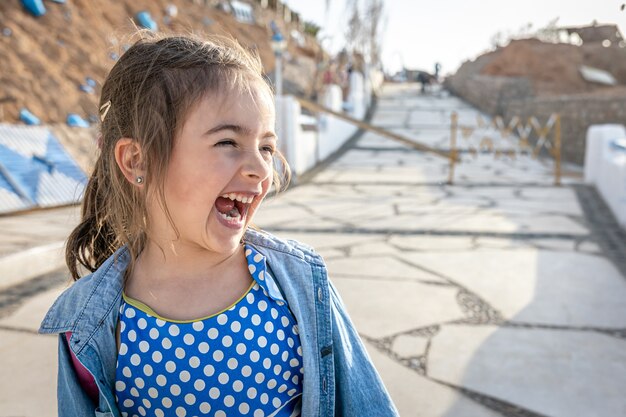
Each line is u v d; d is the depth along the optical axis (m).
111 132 0.90
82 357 0.90
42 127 7.07
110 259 0.96
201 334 0.89
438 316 3.39
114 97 0.89
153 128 0.84
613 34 21.28
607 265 4.45
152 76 0.85
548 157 12.96
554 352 2.89
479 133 15.53
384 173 10.16
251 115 0.86
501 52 21.78
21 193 6.02
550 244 5.11
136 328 0.90
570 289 3.87
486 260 4.57
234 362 0.89
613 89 19.06
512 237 5.37
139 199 0.91
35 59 8.34
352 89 16.06
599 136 8.76
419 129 15.93
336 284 3.97
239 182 0.86
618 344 2.99
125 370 0.90
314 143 11.06
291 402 0.94
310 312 0.96
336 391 0.98
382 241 5.23
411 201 7.44
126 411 0.91
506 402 2.43
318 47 22.66
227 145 0.85
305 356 0.93
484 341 3.03
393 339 3.06
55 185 6.46
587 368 2.73
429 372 2.69
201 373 0.89
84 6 10.66
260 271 0.94
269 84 0.95
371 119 17.53
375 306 3.54
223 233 0.87
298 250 1.00
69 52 9.19
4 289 3.69
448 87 25.70
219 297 0.92
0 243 4.32
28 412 2.31
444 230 5.66
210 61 0.86
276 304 0.94
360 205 7.14
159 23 12.72
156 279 0.93
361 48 19.06
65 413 0.95
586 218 6.31
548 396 2.47
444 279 4.09
